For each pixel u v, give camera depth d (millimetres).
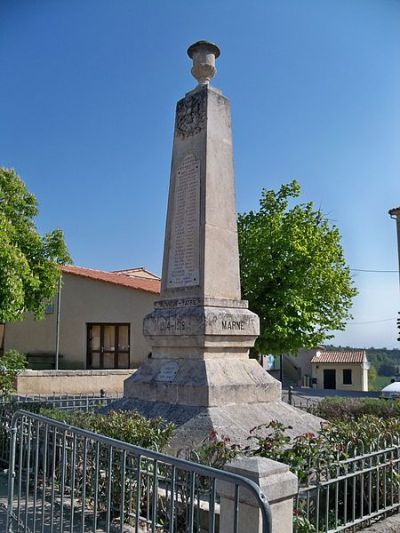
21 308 17172
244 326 7867
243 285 15641
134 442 5402
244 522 3277
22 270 15336
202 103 8328
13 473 5012
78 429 4219
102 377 19547
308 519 4414
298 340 15438
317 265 15531
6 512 5047
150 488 4855
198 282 7742
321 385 39031
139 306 23906
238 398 7242
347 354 39906
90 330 24547
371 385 45844
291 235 15508
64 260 18422
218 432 6430
